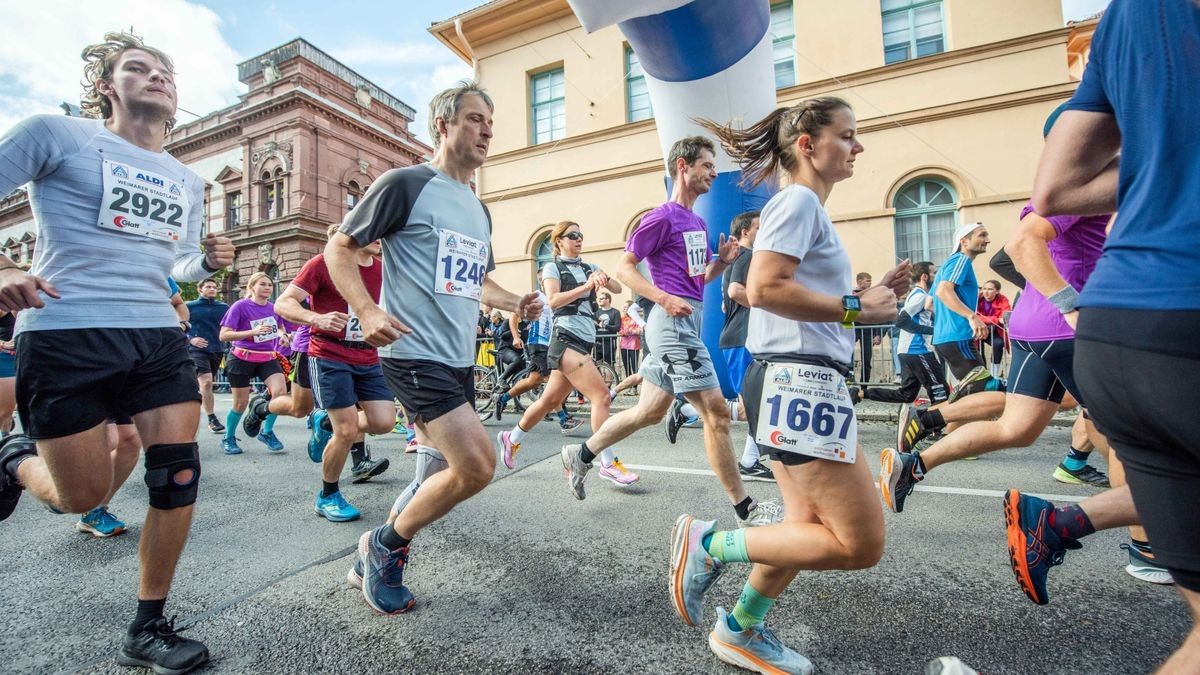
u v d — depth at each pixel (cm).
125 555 282
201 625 203
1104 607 201
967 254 493
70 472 185
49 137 185
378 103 2722
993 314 734
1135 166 98
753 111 541
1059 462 423
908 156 1036
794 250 145
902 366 603
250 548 283
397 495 384
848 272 162
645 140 1254
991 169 987
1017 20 977
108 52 207
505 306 250
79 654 188
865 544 147
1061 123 114
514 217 1394
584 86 1320
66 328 182
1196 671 91
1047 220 227
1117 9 105
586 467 338
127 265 196
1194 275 86
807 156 163
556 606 212
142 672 177
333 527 316
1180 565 92
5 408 452
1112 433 100
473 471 194
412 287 206
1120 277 96
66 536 312
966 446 266
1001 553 250
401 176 207
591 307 421
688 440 554
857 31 1077
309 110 2334
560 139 1327
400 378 203
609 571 242
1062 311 215
